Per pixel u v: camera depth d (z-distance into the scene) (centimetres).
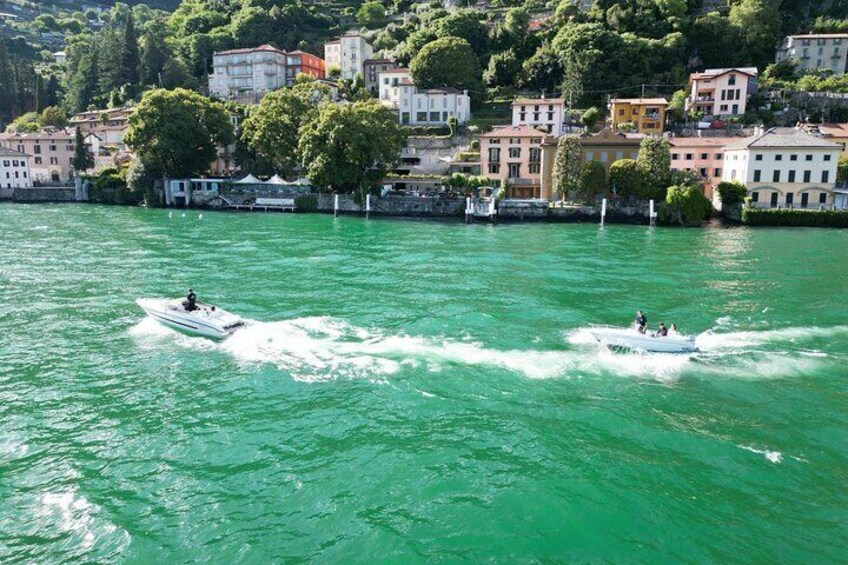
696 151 10738
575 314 4112
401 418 2592
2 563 1738
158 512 1967
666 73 14775
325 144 10850
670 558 1767
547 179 10738
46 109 17462
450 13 19850
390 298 4494
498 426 2525
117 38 19138
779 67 14588
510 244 7225
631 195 9750
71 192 13088
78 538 1847
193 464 2241
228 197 11531
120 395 2811
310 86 14888
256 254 6356
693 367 3206
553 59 15425
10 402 2733
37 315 4031
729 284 5041
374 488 2088
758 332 3788
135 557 1767
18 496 2045
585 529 1886
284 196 11344
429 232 8362
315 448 2350
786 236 8019
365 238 7694
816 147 9412
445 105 14350
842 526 1914
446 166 12962
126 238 7481
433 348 3425
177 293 4609
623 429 2512
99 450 2334
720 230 8656
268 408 2683
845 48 14488
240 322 3697
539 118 13088
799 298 4591
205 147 12538
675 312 4200
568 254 6500
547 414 2639
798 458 2306
